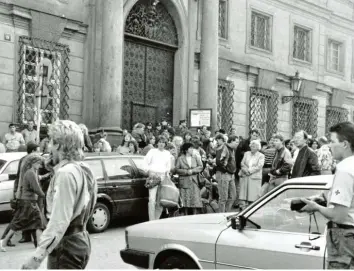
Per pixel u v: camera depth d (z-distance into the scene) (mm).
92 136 16969
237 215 5809
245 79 24359
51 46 16891
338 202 4117
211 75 21094
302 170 9742
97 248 9328
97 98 17766
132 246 6469
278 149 11266
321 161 14070
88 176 4438
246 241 5477
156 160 11719
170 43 21438
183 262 5965
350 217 4199
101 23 17922
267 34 25859
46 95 12867
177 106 21531
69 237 4242
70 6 17625
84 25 17922
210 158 15328
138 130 16391
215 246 5676
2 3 15789
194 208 12297
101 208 11125
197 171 12234
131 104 19984
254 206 5641
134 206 11750
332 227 4273
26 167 9164
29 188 9156
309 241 5105
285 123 26438
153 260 6211
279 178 11242
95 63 17938
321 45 29062
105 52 17312
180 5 21328
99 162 11516
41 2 16828
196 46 22016
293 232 5305
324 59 29266
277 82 26000
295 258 5090
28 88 16562
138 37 20016
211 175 14742
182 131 18188
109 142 16891
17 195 9250
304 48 28312
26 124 16000
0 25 15844
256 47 25062
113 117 17250
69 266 4219
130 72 19984
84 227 4387
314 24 28562
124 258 6527
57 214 4082
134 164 12047
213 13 21219
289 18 26969
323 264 4906
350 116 31250
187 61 21688
